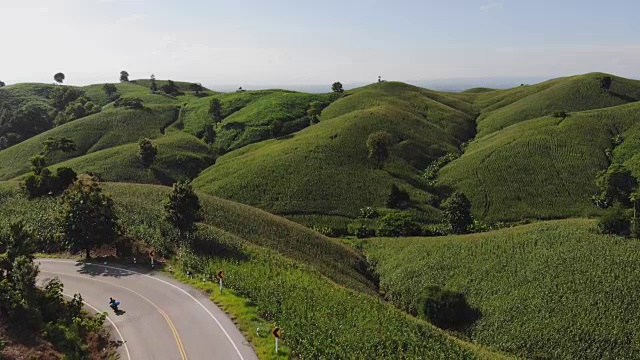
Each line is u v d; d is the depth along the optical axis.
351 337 33.16
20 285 29.67
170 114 155.62
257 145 122.94
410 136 119.62
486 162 102.25
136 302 35.56
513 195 89.12
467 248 59.16
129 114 146.88
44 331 28.16
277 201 87.31
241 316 33.09
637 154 93.06
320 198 88.56
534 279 48.75
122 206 57.47
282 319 33.06
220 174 101.81
